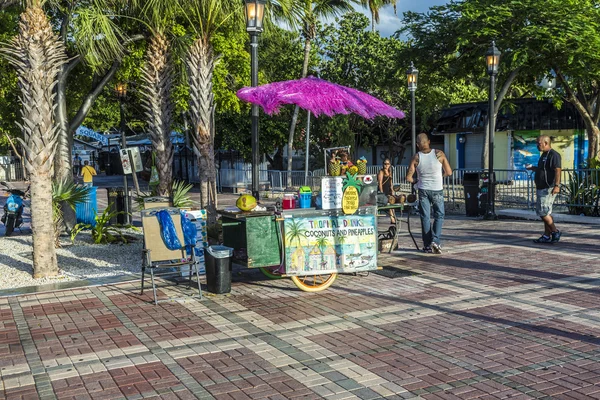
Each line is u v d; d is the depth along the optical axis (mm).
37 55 8836
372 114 9242
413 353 5379
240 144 30438
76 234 12625
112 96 23062
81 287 8281
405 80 26281
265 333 6062
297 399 4449
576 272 8406
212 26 11109
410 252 10383
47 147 8969
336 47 32062
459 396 4441
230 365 5180
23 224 17406
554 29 18750
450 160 34438
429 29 22891
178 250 7734
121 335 6102
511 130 31125
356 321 6410
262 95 8672
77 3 12219
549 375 4797
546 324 6117
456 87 35156
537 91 25234
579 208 14680
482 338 5746
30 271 9562
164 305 7254
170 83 12797
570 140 31156
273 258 7625
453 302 7055
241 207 7582
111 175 51688
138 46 14953
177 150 38469
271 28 11953
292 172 27859
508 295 7289
